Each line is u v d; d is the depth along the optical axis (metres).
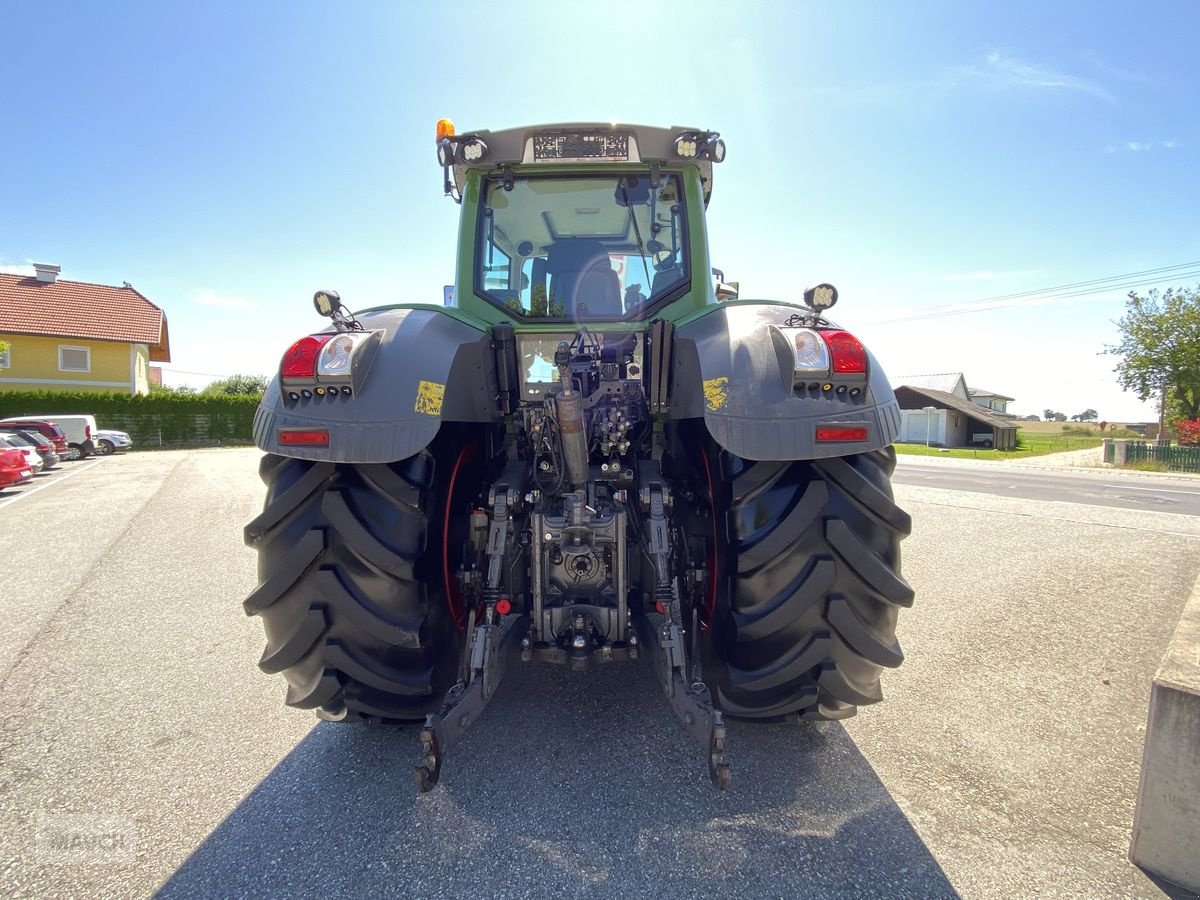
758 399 2.10
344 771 2.50
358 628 2.10
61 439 21.61
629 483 2.71
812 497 2.07
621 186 3.15
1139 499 10.86
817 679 2.16
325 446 2.03
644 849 2.02
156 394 30.91
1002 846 2.04
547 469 2.64
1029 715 2.91
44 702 3.20
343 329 2.25
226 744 2.75
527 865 1.96
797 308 2.61
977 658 3.56
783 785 2.36
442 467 2.31
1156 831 1.91
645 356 2.87
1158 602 4.44
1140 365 34.28
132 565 6.07
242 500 10.41
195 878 1.95
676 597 2.33
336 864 1.99
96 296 33.47
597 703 2.97
